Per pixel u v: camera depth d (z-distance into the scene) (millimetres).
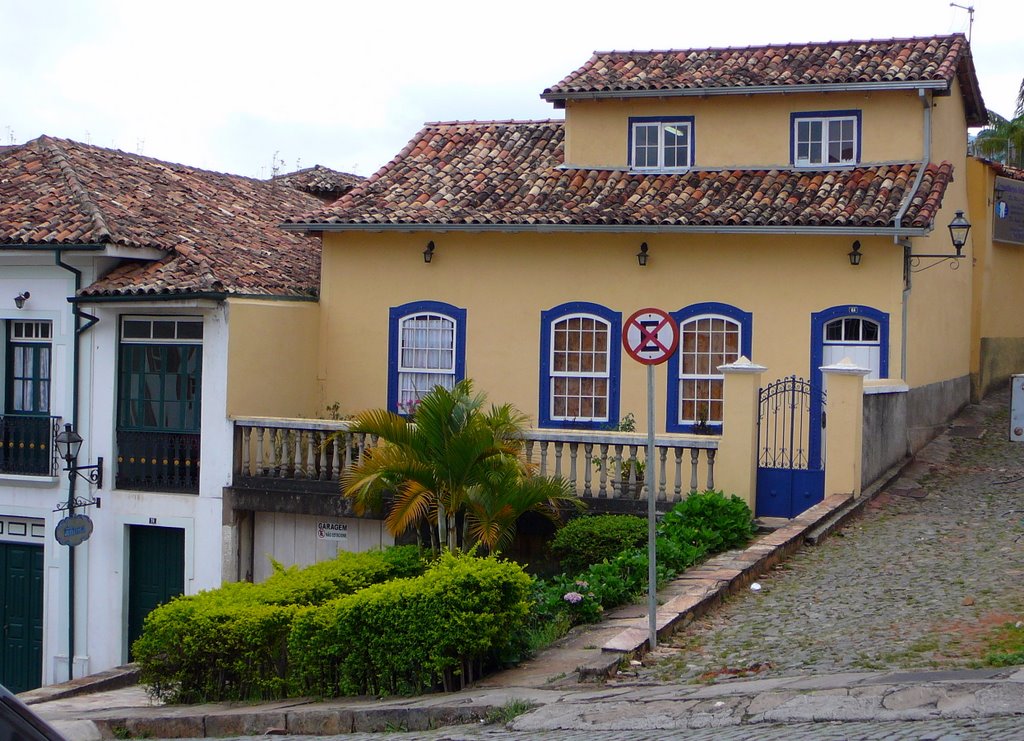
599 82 20562
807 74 19547
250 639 11484
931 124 19359
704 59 21234
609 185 20156
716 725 8031
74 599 19172
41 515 19344
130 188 21625
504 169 21469
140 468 18875
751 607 11578
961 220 18422
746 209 18516
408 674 10680
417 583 10734
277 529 18422
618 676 9734
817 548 13883
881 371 18219
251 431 18250
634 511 16109
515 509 15102
